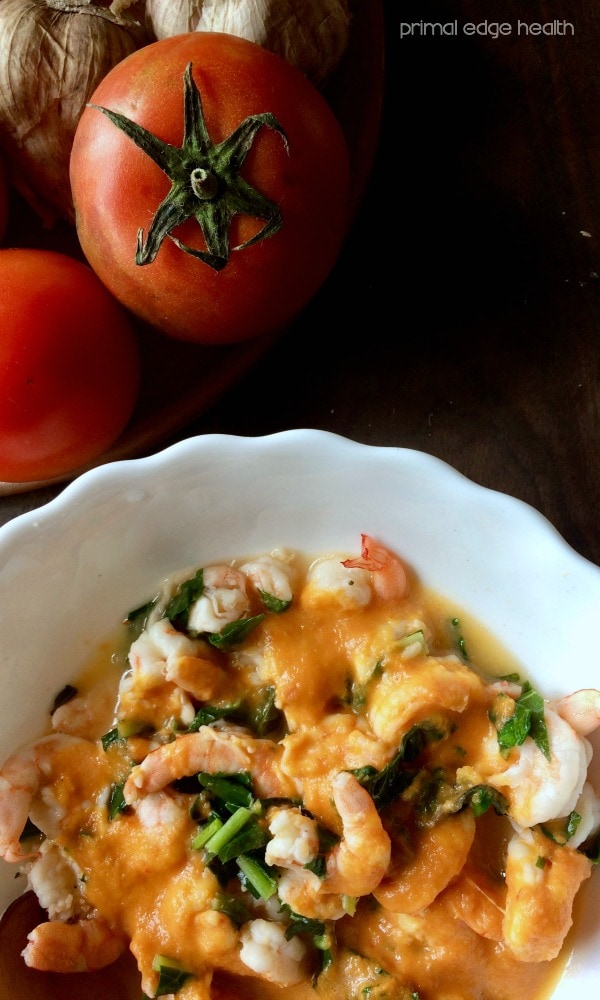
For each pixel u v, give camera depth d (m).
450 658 0.44
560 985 0.44
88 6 0.46
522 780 0.42
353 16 0.48
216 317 0.45
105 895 0.43
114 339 0.46
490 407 0.49
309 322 0.50
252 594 0.44
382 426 0.50
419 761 0.43
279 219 0.42
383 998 0.42
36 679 0.45
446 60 0.50
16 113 0.46
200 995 0.42
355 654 0.44
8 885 0.44
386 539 0.45
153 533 0.45
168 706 0.44
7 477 0.48
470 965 0.43
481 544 0.44
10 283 0.45
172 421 0.49
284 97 0.43
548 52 0.50
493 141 0.50
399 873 0.42
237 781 0.43
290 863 0.41
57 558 0.44
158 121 0.42
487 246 0.50
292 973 0.42
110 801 0.44
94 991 0.44
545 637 0.44
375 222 0.50
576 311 0.50
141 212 0.43
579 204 0.50
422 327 0.50
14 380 0.44
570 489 0.49
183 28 0.46
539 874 0.42
